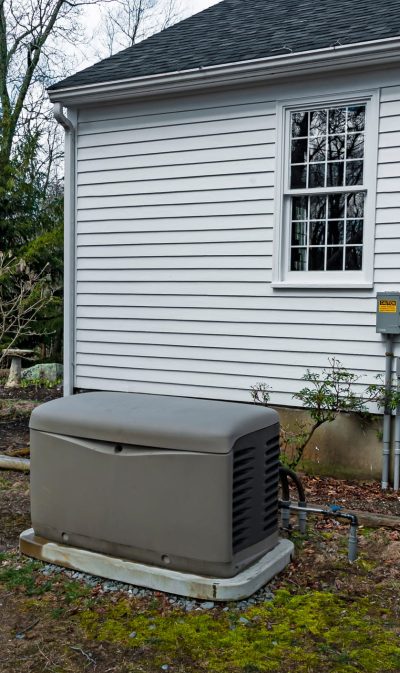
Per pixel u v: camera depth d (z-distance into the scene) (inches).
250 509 148.6
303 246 264.7
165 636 130.6
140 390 301.3
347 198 255.6
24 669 121.0
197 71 265.0
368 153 246.1
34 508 165.6
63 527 160.4
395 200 241.8
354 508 210.2
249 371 273.7
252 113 269.0
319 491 233.5
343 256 256.5
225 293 278.4
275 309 266.7
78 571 157.4
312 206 262.5
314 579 156.6
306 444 255.1
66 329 317.1
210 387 283.1
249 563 150.4
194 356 286.8
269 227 267.0
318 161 259.0
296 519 196.4
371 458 248.4
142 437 146.4
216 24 346.9
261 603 143.9
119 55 330.0
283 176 262.8
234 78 262.5
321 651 125.6
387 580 157.1
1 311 462.3
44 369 513.7
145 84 278.8
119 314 306.2
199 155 282.2
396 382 242.2
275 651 125.3
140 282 299.9
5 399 422.0
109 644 128.7
